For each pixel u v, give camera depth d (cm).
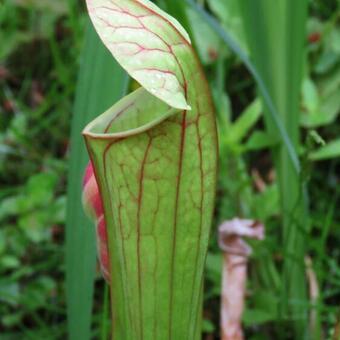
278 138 44
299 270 44
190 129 20
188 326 23
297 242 42
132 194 21
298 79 41
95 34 32
